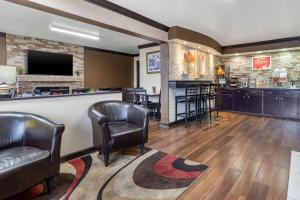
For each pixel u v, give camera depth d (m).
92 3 2.91
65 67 6.43
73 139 2.78
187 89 4.93
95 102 3.03
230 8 3.48
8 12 3.67
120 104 3.16
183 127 4.60
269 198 1.78
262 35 5.35
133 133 2.68
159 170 2.35
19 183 1.58
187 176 2.21
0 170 1.47
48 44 6.02
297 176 2.18
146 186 2.00
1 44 5.17
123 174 2.25
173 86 4.54
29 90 5.60
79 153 2.86
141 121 2.88
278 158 2.69
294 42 5.50
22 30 4.94
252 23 4.31
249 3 3.29
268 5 3.37
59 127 1.87
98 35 5.31
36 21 4.20
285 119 5.56
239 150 3.02
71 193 1.87
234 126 4.66
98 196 1.83
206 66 6.43
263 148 3.11
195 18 3.96
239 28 4.71
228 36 5.50
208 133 4.03
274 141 3.48
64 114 2.66
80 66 6.87
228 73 7.25
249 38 5.71
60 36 5.53
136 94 5.85
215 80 7.09
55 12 2.58
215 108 6.64
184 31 4.61
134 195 1.84
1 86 3.35
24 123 2.03
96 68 7.41
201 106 5.68
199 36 5.08
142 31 3.83
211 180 2.11
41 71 5.86
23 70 5.54
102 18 3.07
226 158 2.71
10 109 2.15
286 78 6.20
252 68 6.88
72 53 6.64
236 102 6.71
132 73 8.90
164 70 4.70
